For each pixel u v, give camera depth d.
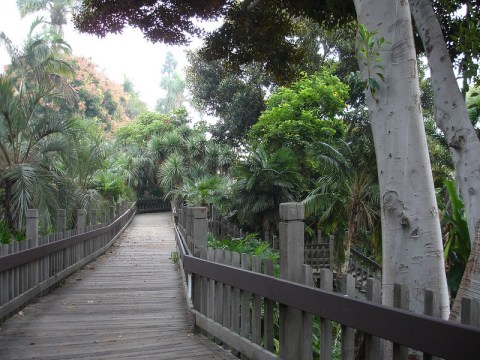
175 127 43.69
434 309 2.86
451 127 6.08
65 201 12.84
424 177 4.53
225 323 5.12
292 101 21.38
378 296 3.25
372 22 4.89
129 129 43.72
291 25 11.27
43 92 13.15
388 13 4.79
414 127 4.61
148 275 11.10
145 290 9.16
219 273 5.17
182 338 5.68
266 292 4.15
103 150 19.86
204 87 30.81
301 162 20.58
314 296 3.45
